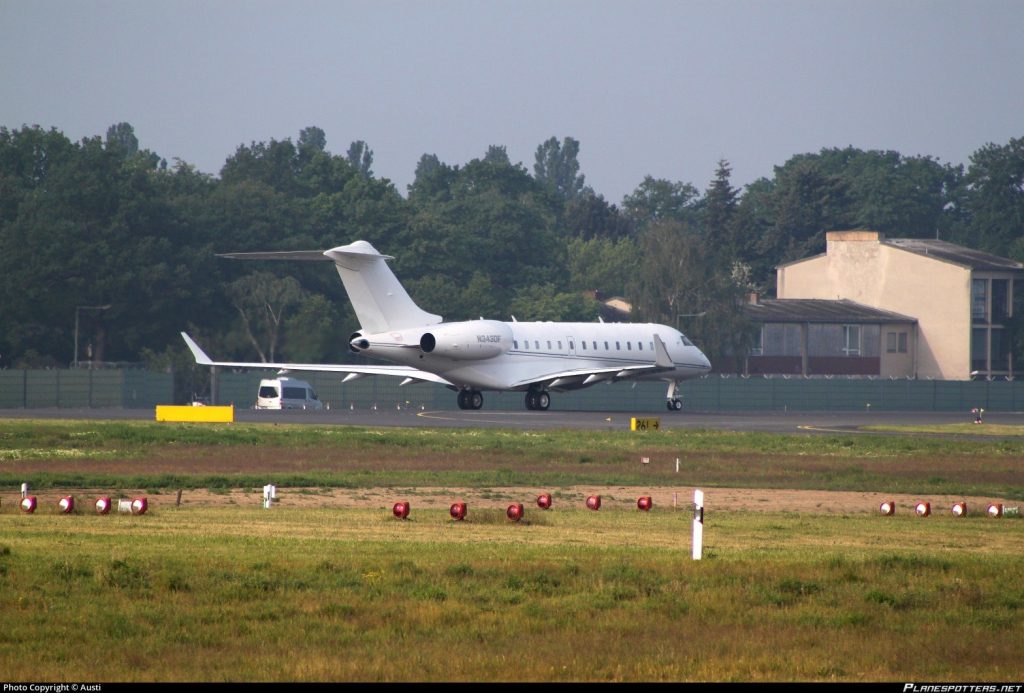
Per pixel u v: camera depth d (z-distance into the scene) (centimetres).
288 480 12619
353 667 5125
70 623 5697
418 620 5881
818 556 7806
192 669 5081
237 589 6309
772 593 6562
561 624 5872
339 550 7575
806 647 5597
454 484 12800
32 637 5478
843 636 5794
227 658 5238
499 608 6159
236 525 8938
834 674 5206
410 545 7894
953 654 5528
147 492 11675
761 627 5906
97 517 9394
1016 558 8050
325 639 5553
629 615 6075
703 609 6197
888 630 5944
